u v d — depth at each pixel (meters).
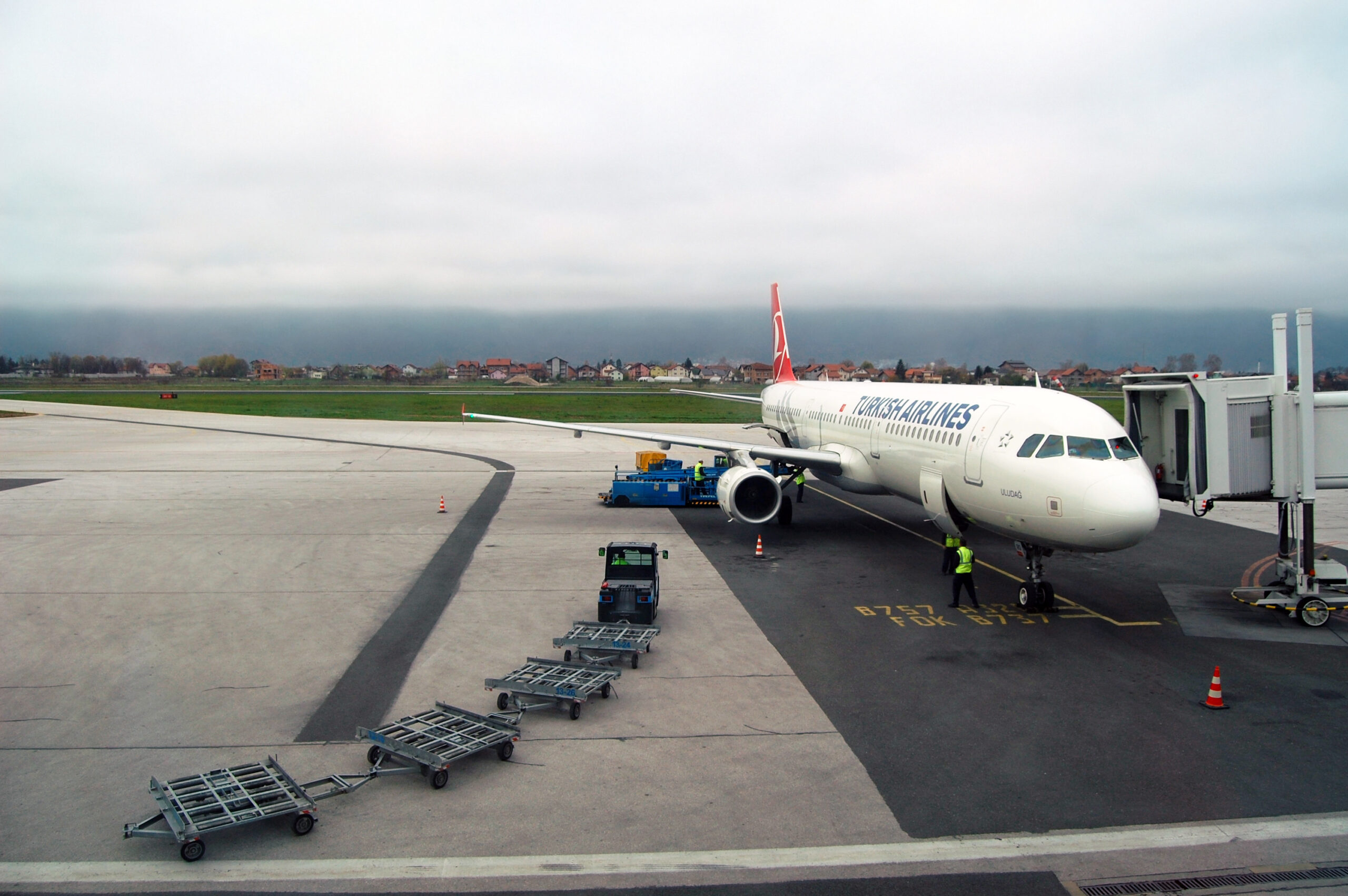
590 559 23.77
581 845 9.48
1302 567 18.23
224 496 34.50
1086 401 18.42
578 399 144.12
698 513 31.73
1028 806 10.38
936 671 15.05
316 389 193.75
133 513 30.50
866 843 9.56
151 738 12.20
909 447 22.86
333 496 34.81
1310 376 17.80
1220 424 18.23
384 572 22.14
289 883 8.80
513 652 15.88
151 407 100.31
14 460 46.31
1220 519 31.09
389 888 8.71
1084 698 13.88
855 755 11.72
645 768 11.31
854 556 24.42
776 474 33.03
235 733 12.37
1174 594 20.44
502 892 8.65
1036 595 18.88
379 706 13.36
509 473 42.69
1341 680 14.76
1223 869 9.15
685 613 18.55
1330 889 8.79
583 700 12.94
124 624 17.59
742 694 13.94
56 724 12.67
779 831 9.80
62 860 9.18
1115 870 9.10
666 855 9.29
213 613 18.44
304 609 18.78
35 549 24.55
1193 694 14.05
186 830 9.18
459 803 10.39
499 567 22.77
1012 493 17.77
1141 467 16.59
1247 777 11.17
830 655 15.86
